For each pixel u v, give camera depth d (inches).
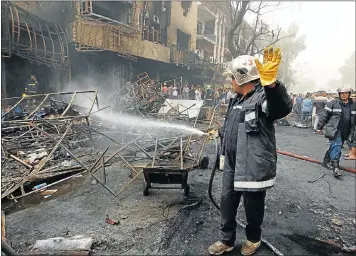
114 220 113.5
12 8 433.7
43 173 161.3
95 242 97.7
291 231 111.8
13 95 467.2
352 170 199.2
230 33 645.3
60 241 95.0
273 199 144.0
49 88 515.8
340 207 137.5
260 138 78.9
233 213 90.3
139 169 157.3
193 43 978.1
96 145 236.5
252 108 77.9
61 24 553.0
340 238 107.3
